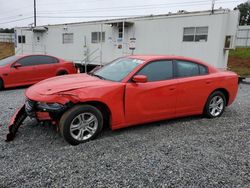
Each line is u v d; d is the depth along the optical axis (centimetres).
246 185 288
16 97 742
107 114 418
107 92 399
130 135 428
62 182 284
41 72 938
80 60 1655
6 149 364
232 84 564
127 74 432
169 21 1221
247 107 664
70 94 374
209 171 315
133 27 1366
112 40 1469
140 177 297
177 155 356
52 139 403
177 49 1214
